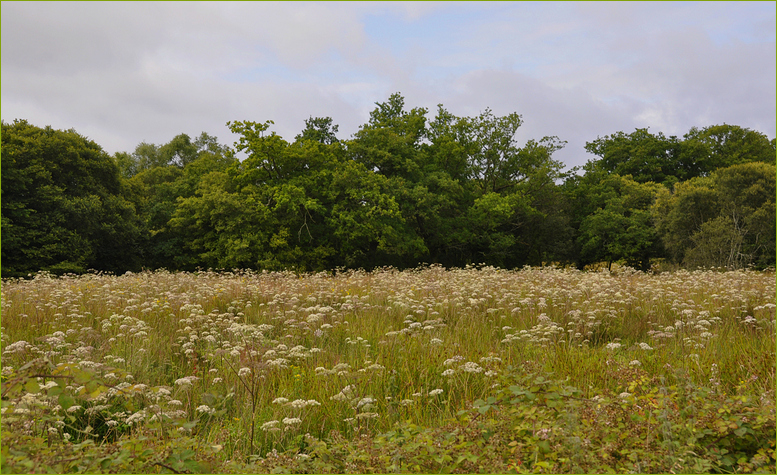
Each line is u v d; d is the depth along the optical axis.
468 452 3.22
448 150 35.38
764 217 27.23
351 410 4.78
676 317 8.62
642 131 57.25
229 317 8.87
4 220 23.30
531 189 38.31
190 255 32.56
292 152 30.86
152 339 7.02
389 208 29.80
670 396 3.79
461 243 36.47
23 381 2.69
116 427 4.32
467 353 6.21
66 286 12.58
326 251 30.03
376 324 8.31
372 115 38.59
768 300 9.16
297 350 6.13
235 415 4.83
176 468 2.90
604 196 43.94
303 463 3.46
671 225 32.50
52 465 2.81
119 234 28.55
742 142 54.75
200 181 34.69
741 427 3.34
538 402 3.93
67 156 27.97
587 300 9.49
